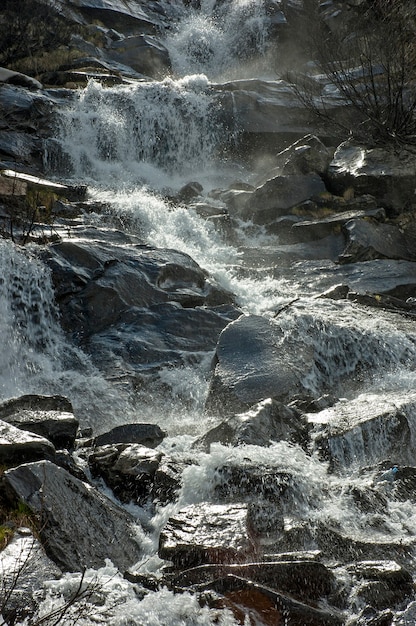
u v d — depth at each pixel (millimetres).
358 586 5234
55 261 11203
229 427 7496
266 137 19969
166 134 20172
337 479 7145
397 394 9125
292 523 6043
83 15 28109
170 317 10945
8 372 10258
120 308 10992
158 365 10203
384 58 18797
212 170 20281
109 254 11656
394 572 5363
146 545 5871
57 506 5691
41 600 4629
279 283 13367
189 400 9688
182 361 10312
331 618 4836
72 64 23688
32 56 23812
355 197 16078
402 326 11195
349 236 14609
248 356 9734
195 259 13953
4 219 12805
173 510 6301
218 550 5320
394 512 6605
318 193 16031
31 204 13891
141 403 9648
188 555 5352
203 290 11930
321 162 16859
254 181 19391
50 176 18000
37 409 7859
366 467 7426
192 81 21312
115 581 4980
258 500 6379
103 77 22547
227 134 20172
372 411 8133
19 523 5453
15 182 14234
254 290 12766
